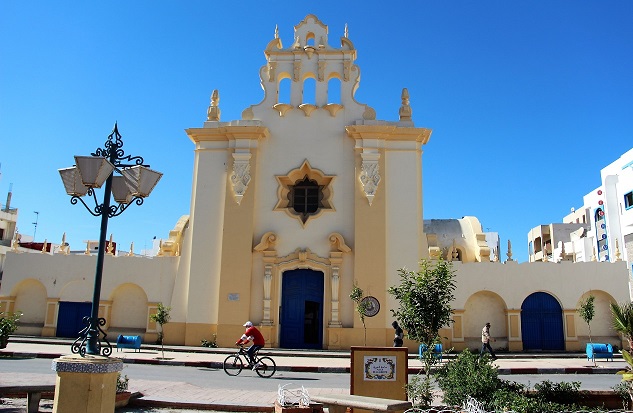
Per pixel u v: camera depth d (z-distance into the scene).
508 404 9.66
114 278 27.89
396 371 10.51
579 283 26.78
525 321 26.61
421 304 11.65
